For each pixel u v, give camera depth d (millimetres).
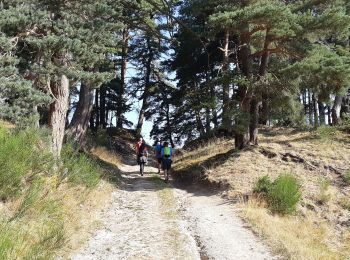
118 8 17250
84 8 12172
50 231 6781
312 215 12336
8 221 6254
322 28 15086
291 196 11992
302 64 14609
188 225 9609
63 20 11312
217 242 8367
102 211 10281
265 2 15195
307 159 16250
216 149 22281
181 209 11438
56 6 11680
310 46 16141
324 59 14945
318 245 9938
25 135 9555
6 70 9625
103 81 12445
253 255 7656
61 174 9961
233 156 17047
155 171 22078
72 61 11977
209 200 13344
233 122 16094
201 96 17719
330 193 13523
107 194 12273
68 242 6898
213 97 16766
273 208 12023
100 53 13156
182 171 19312
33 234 6648
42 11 10711
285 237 9227
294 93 17141
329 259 8453
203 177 16156
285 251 7879
